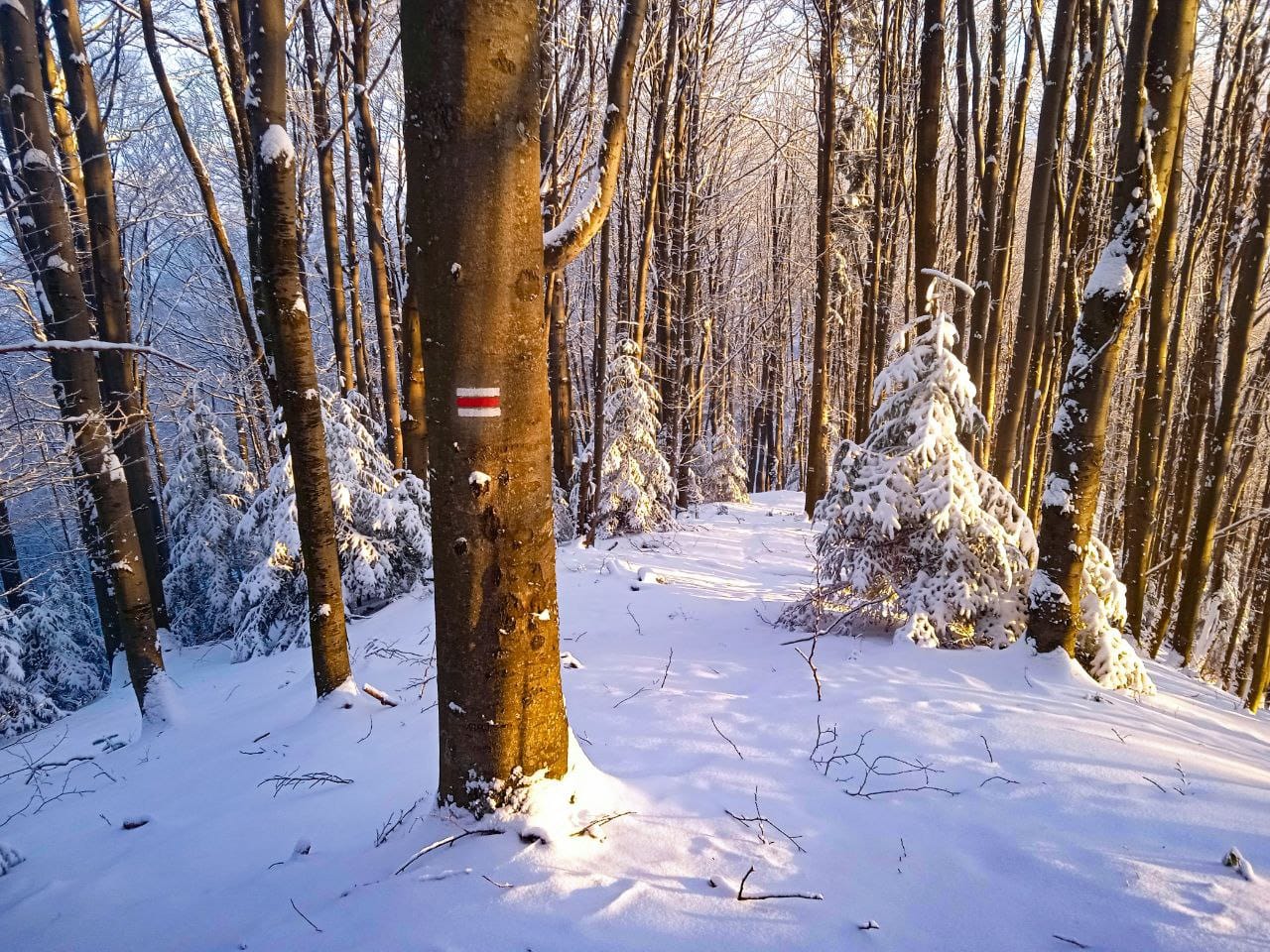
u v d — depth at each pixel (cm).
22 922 323
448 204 234
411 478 1004
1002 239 841
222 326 1916
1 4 600
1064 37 677
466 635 263
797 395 2802
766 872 259
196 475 1370
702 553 1086
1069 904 243
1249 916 229
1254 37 966
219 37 1062
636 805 303
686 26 1322
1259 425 1081
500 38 227
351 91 1001
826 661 530
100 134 1016
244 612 1041
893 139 1392
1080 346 477
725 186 2072
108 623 1147
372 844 306
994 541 538
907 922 235
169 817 432
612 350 1462
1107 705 428
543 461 262
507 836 264
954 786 332
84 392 631
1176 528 983
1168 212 802
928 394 563
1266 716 675
